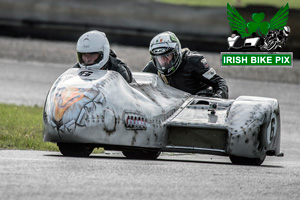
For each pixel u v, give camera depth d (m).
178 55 27.98
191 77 28.67
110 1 90.12
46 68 68.88
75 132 20.33
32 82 59.44
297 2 85.50
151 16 88.56
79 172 16.41
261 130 22.48
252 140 22.20
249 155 22.25
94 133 20.44
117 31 89.38
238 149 22.12
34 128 31.28
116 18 89.38
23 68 67.69
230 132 22.09
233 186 15.51
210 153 22.47
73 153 21.86
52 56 77.06
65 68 70.00
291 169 20.95
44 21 91.12
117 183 14.91
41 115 38.19
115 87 21.64
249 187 15.48
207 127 22.34
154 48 27.78
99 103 20.67
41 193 13.25
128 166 18.41
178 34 87.25
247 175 17.95
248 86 64.62
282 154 25.66
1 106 40.62
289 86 67.38
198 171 18.19
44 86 57.75
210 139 22.70
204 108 24.06
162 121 22.88
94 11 89.94
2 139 27.30
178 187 14.86
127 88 22.30
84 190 13.80
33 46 83.12
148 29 88.62
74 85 21.25
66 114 20.45
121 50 82.50
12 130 29.95
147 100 22.84
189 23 86.94
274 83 68.75
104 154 26.41
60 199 12.72
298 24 81.25
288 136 40.69
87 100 20.59
